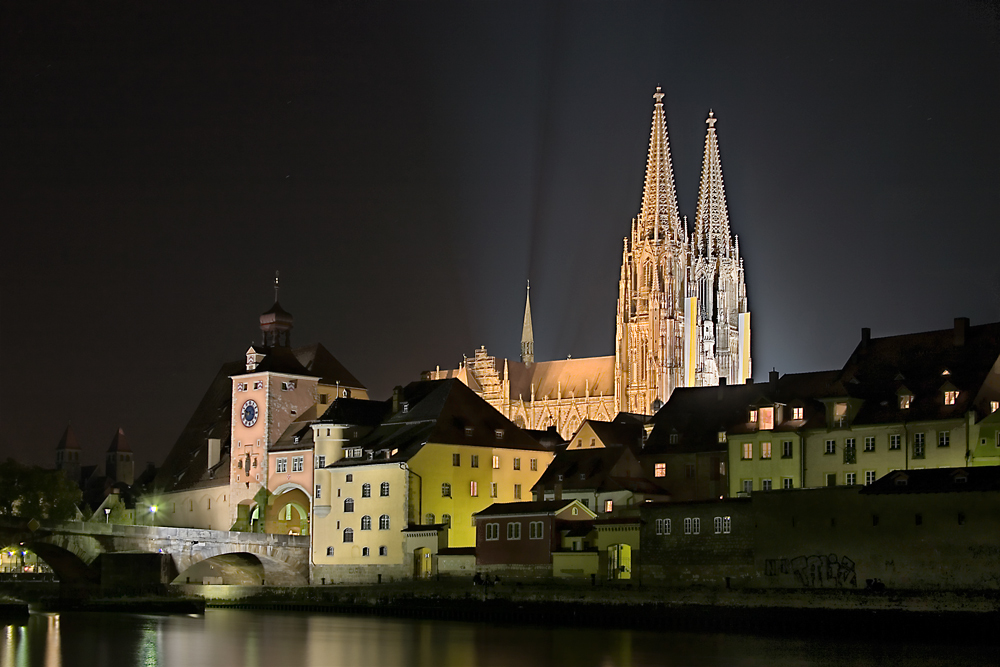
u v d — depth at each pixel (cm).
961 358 12381
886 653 9094
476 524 13838
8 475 16075
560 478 14838
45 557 15700
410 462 15275
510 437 16600
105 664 9119
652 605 11412
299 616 13412
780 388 13762
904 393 12256
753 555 11488
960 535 10169
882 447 12231
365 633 11100
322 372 19412
